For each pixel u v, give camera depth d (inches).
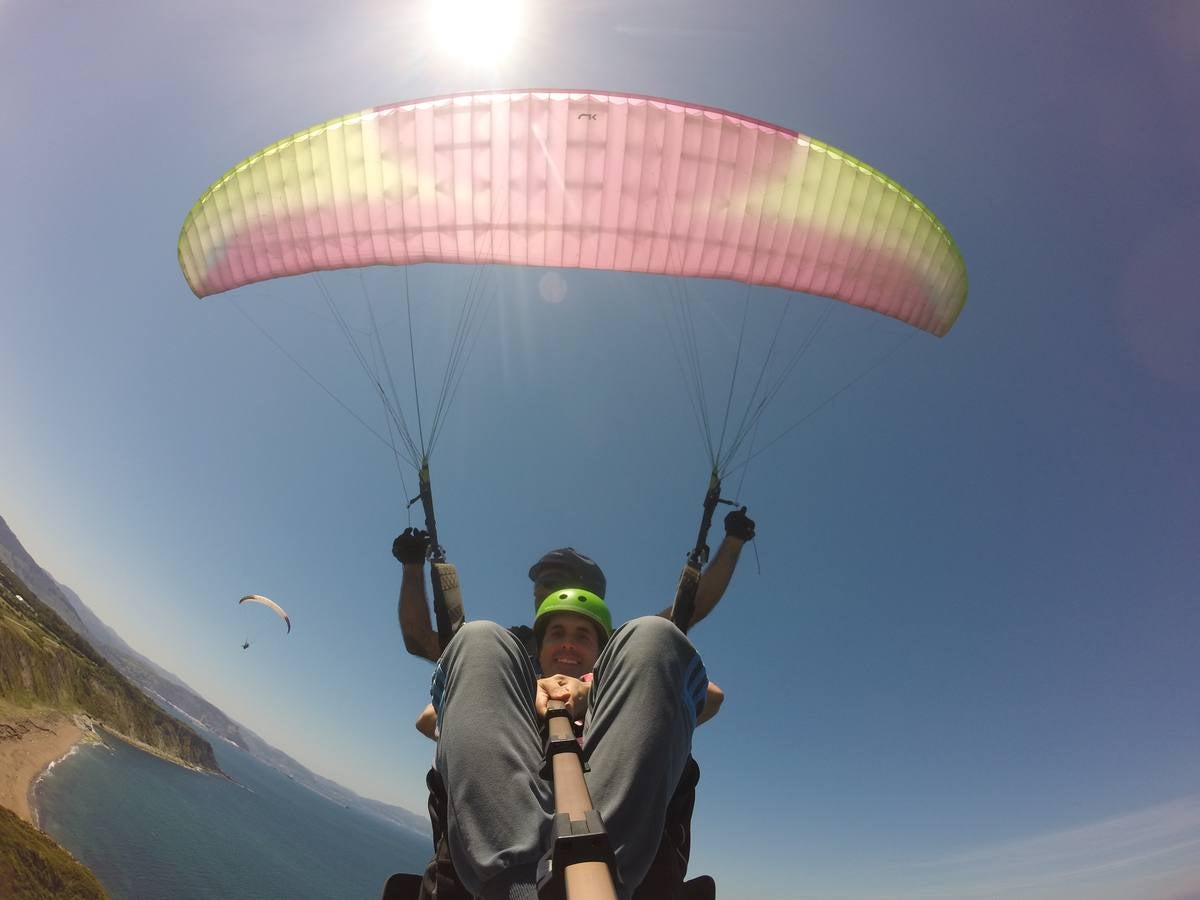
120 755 3671.3
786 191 246.7
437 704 93.8
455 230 250.5
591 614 134.2
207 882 2795.3
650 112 233.3
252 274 268.2
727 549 169.0
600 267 257.1
